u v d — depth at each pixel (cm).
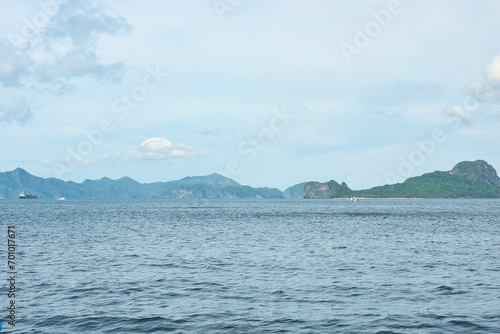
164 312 2147
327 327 1917
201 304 2300
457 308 2225
